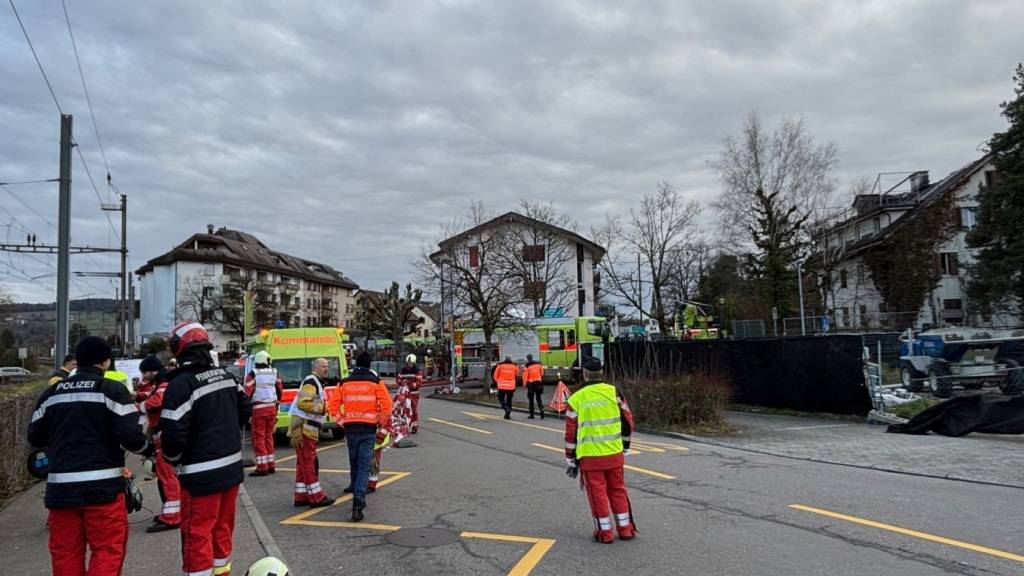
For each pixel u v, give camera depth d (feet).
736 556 19.26
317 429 27.99
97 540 15.03
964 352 65.05
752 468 34.76
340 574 18.79
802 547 19.99
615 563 18.95
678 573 17.94
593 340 112.98
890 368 90.07
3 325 196.34
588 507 26.22
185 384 15.99
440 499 28.27
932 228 142.41
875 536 21.06
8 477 32.09
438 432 53.93
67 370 28.99
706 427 51.16
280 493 30.91
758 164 137.49
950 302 140.97
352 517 25.08
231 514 17.07
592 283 199.72
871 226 162.91
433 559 19.90
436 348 163.43
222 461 16.31
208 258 254.27
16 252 92.99
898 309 142.00
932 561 18.47
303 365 50.34
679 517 24.06
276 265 303.07
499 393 65.62
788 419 58.90
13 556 21.53
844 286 150.10
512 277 113.91
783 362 63.16
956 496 27.07
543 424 60.80
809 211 136.67
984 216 120.37
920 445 41.01
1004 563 18.24
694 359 75.10
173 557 20.99
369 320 188.03
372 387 26.25
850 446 41.52
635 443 46.06
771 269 136.67
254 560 20.22
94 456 14.90
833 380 57.77
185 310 244.83
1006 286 113.19
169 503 24.76
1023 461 34.50
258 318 245.45
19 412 33.99
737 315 174.91
